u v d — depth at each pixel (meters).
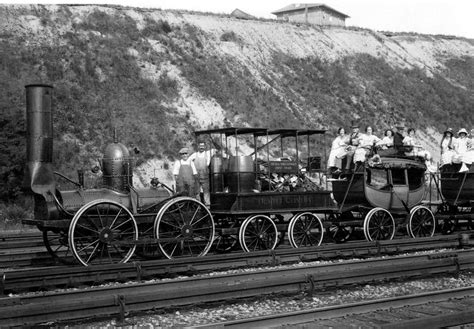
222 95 34.62
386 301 8.09
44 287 9.34
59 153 25.02
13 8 33.69
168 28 39.00
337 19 63.88
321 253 12.47
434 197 23.00
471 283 10.11
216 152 14.06
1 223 19.42
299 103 38.75
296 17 62.91
